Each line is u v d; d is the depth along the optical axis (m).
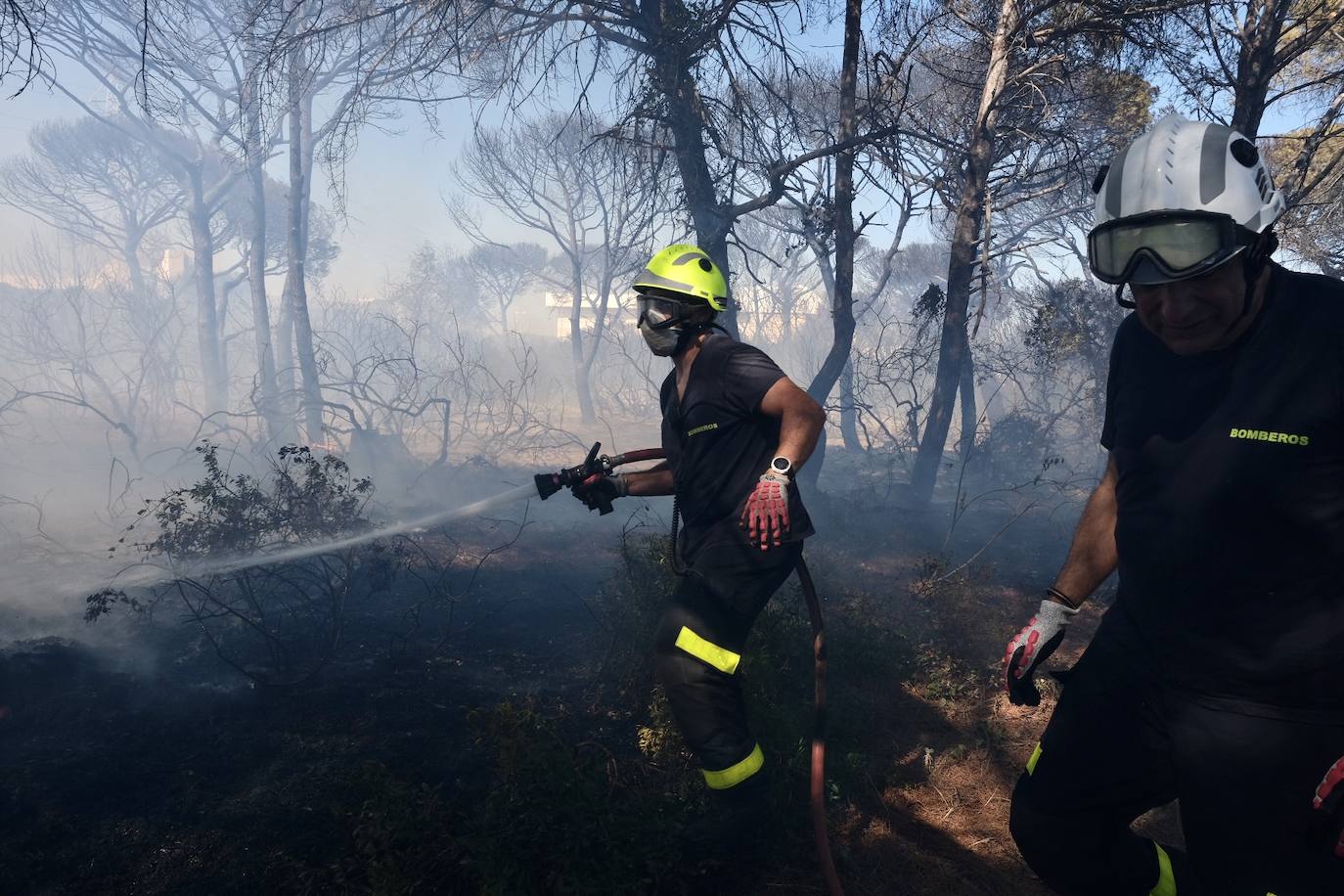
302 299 12.11
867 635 4.41
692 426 2.75
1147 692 1.80
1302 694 1.57
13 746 3.29
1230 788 1.64
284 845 2.77
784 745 3.08
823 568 5.89
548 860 2.45
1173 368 1.69
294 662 4.21
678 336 2.80
